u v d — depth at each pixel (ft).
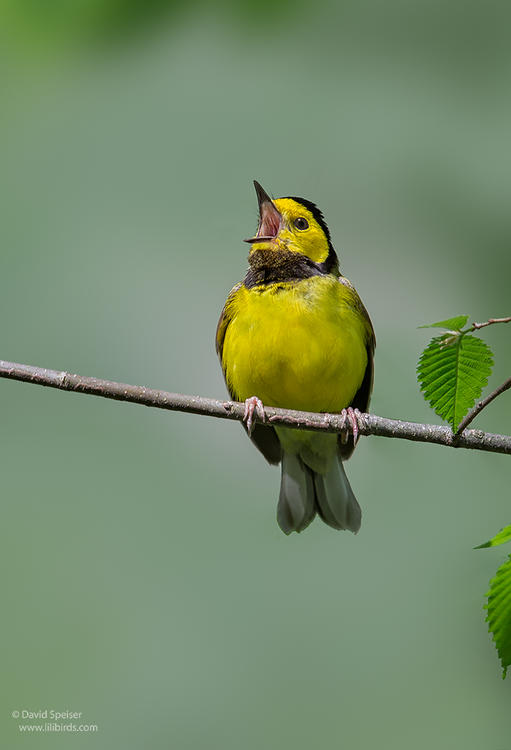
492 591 20.26
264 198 34.17
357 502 35.83
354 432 26.99
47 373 25.08
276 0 38.19
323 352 31.60
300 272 32.68
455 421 23.21
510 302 41.45
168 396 26.23
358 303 33.30
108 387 25.43
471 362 22.76
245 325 31.91
